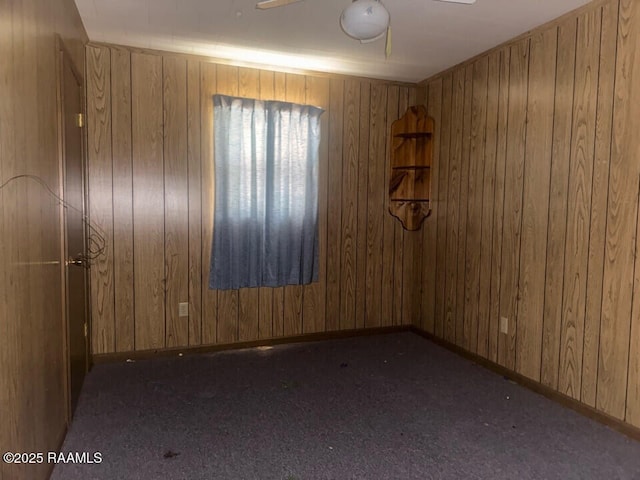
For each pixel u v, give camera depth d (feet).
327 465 7.20
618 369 8.39
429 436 8.16
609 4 8.41
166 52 11.69
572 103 9.21
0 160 4.71
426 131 13.92
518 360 10.69
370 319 14.53
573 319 9.29
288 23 9.89
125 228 11.64
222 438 7.96
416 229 14.56
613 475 7.06
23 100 5.52
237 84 12.44
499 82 11.14
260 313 13.19
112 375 10.79
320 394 9.89
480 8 8.96
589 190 8.89
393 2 8.73
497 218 11.28
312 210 13.29
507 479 6.93
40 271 6.23
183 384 10.31
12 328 5.08
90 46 11.05
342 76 13.55
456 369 11.54
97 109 11.20
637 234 8.02
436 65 12.61
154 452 7.48
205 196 12.31
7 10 4.94
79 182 9.79
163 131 11.80
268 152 12.66
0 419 4.69
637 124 7.98
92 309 11.46
